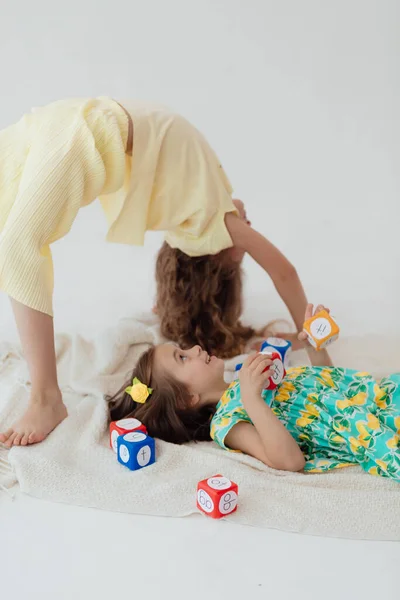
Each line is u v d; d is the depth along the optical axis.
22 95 3.98
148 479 1.67
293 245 3.09
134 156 1.96
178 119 2.06
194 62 4.29
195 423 1.90
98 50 4.34
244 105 4.07
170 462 1.73
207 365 1.92
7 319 2.55
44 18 4.53
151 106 2.08
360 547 1.46
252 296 2.73
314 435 1.75
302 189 3.53
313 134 3.91
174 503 1.59
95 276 2.91
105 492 1.63
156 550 1.46
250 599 1.32
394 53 4.32
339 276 2.84
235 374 2.11
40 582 1.38
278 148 3.82
